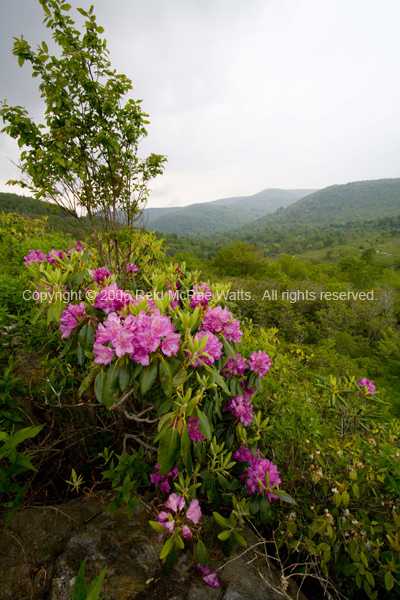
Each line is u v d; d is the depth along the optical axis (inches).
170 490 69.5
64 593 49.8
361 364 507.8
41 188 106.6
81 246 111.7
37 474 77.2
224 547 56.2
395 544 57.1
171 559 49.7
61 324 69.4
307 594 67.4
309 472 78.8
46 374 93.7
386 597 63.7
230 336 77.8
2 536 59.2
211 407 66.3
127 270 132.7
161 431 49.5
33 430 46.9
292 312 687.7
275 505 76.0
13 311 113.7
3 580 51.6
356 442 91.9
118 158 121.3
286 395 123.6
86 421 92.0
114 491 73.7
